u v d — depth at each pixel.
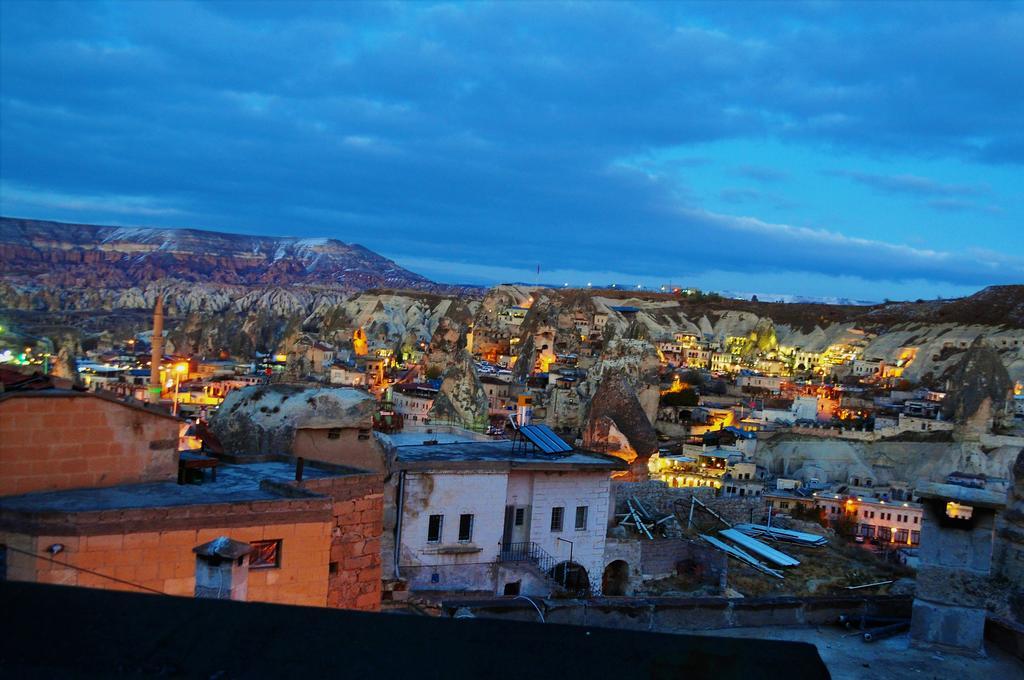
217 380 170.50
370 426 30.52
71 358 149.50
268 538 18.97
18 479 18.72
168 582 17.70
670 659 7.63
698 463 143.38
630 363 177.50
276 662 7.40
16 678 7.23
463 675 7.32
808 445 160.75
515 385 189.88
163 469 20.81
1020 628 17.12
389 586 30.05
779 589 47.88
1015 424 171.88
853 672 16.30
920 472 155.50
